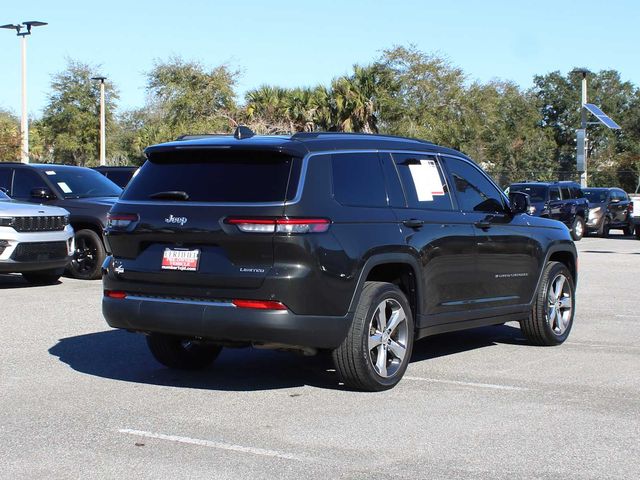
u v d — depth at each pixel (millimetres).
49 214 13242
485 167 61500
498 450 5281
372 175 6965
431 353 8500
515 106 65750
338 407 6293
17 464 4984
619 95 82062
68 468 4922
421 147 7633
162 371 7527
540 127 78625
